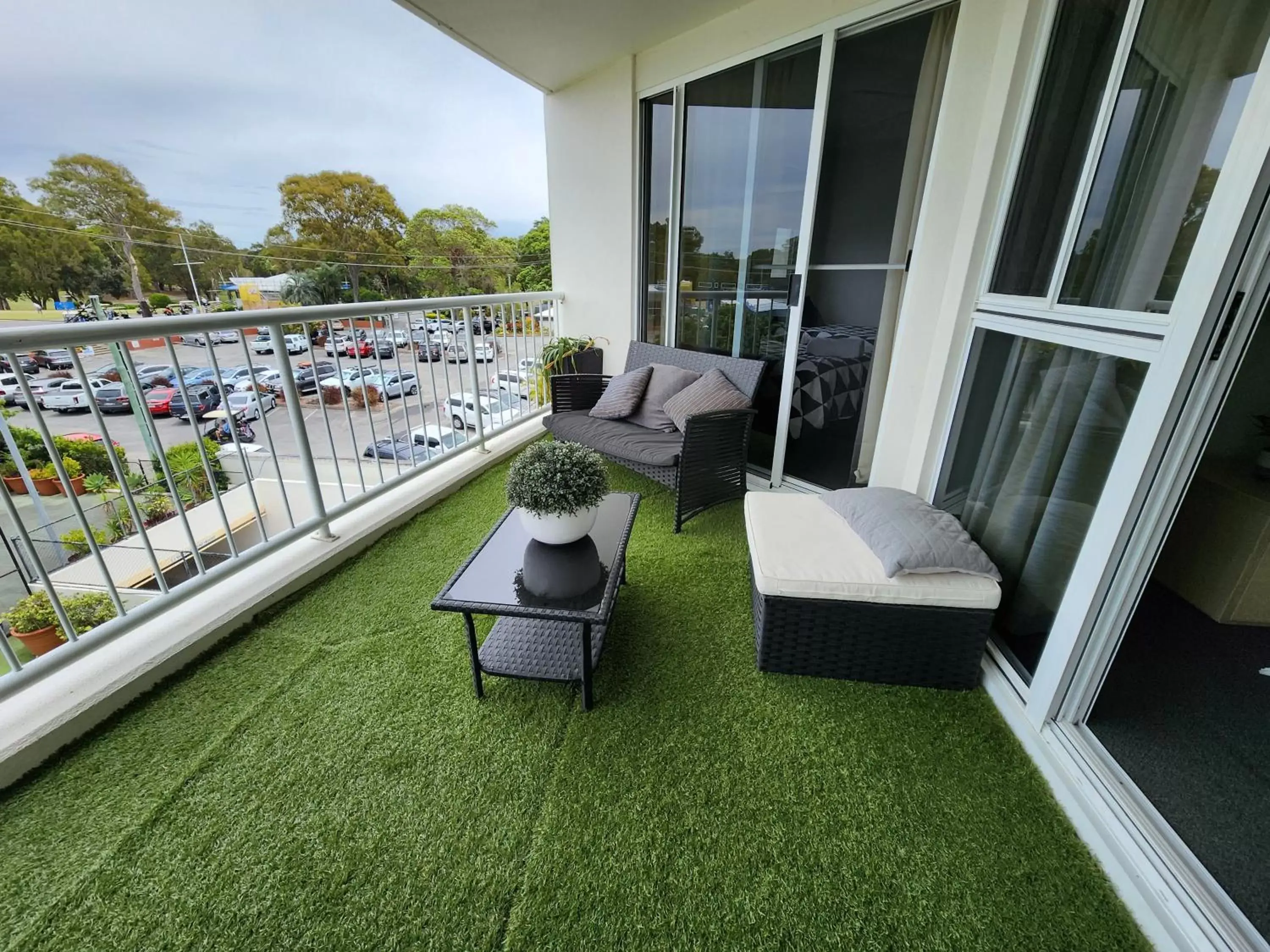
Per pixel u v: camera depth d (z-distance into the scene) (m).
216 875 1.07
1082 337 1.27
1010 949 0.95
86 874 1.07
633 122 3.29
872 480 2.35
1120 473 1.13
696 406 2.66
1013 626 1.57
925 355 2.05
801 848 1.12
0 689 1.27
